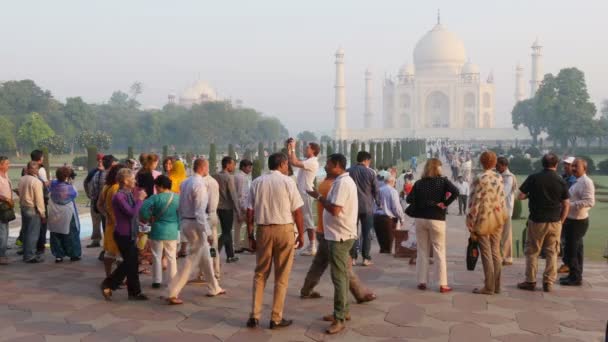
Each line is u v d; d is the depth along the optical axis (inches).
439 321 360.2
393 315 372.2
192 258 397.7
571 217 445.1
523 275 487.5
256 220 349.7
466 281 462.3
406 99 6417.3
